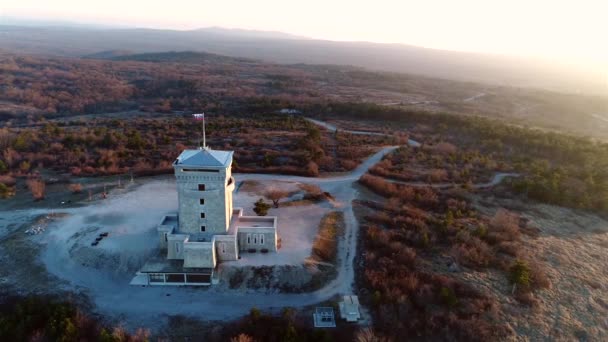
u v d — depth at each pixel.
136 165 107.19
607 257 74.94
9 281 60.75
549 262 71.44
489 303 58.91
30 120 183.38
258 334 52.38
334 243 74.31
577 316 59.34
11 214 79.88
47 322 52.31
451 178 108.31
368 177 104.00
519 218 86.81
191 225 64.75
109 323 54.28
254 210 75.25
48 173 103.88
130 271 63.66
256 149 125.19
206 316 56.22
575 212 92.94
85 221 76.19
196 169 61.97
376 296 58.34
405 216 84.12
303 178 105.12
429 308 57.75
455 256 69.75
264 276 62.59
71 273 62.97
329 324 54.97
